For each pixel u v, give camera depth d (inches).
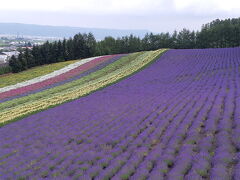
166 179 436.5
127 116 888.3
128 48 4761.3
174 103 941.8
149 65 2354.8
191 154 505.4
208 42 4662.9
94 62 2952.8
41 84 2207.2
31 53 3567.9
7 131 979.3
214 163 454.3
